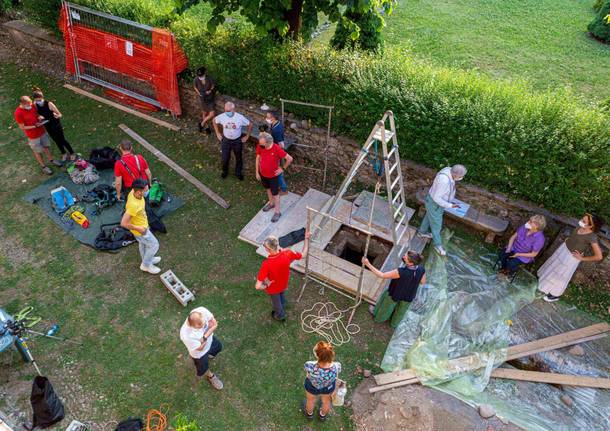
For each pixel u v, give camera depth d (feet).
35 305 22.56
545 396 19.65
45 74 40.70
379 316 21.77
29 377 19.69
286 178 31.24
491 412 18.40
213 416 18.70
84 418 18.47
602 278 24.30
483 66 40.01
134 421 17.98
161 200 28.60
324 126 30.71
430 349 20.93
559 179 23.70
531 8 50.93
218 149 33.19
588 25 45.55
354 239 26.89
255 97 33.04
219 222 27.71
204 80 31.12
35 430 18.01
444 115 25.35
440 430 18.03
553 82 38.06
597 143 22.61
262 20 28.53
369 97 27.12
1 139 33.06
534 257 23.45
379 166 23.81
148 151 32.78
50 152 30.81
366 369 20.49
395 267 23.43
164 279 23.40
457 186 27.07
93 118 35.76
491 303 23.38
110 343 21.15
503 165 25.21
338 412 18.99
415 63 28.89
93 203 28.04
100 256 25.21
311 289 24.00
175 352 20.90
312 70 28.76
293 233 26.35
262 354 20.95
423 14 49.29
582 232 20.92
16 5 44.39
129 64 35.76
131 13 34.68
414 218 28.04
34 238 25.94
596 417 18.94
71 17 37.04
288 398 19.39
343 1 28.02
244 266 25.04
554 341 21.54
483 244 26.63
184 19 34.24
